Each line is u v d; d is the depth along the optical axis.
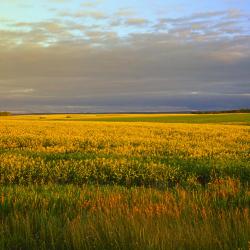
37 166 11.26
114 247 4.38
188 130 37.81
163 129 39.59
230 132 34.72
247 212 5.54
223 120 83.38
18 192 7.26
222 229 4.72
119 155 15.19
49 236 4.82
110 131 35.09
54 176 10.66
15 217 5.55
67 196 6.92
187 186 8.90
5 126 44.47
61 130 36.00
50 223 5.13
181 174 10.72
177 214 5.41
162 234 4.48
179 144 20.95
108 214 5.46
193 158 14.52
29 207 6.16
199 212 5.80
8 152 15.58
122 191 7.59
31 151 16.80
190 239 4.34
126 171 10.81
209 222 5.18
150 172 10.66
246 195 7.00
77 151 17.88
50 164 11.91
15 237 4.70
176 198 6.75
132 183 10.34
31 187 8.11
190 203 6.20
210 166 11.51
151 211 5.54
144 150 17.94
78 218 5.40
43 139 24.14
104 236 4.69
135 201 6.43
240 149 19.11
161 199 6.61
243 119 85.25
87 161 12.17
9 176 10.30
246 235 4.46
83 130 36.47
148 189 7.93
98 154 15.64
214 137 28.20
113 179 10.64
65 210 6.13
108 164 11.59
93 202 6.41
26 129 37.28
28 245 4.57
